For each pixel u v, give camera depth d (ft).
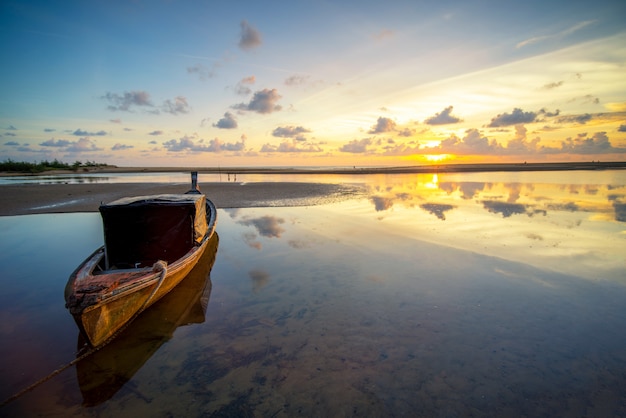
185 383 15.51
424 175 153.79
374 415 13.26
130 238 27.12
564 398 13.93
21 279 28.91
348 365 16.44
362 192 83.92
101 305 17.56
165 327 20.62
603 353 16.84
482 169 194.90
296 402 14.10
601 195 69.26
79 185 108.68
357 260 31.65
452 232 40.52
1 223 51.37
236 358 17.28
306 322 20.67
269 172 217.15
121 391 15.07
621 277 26.08
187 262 25.68
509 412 13.25
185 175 197.57
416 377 15.43
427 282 26.14
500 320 20.25
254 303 23.48
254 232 43.62
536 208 55.01
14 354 18.06
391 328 19.70
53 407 14.07
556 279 25.98
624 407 13.39
